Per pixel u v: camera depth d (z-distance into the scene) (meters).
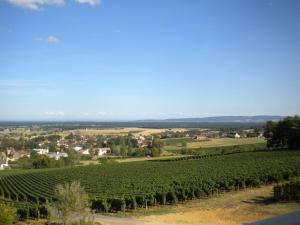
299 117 124.94
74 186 34.66
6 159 179.88
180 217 42.59
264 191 54.34
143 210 49.59
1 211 32.81
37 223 44.75
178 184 65.75
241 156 112.12
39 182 97.31
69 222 33.88
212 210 45.06
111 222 41.81
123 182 80.94
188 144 199.88
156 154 167.00
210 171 83.25
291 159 86.75
